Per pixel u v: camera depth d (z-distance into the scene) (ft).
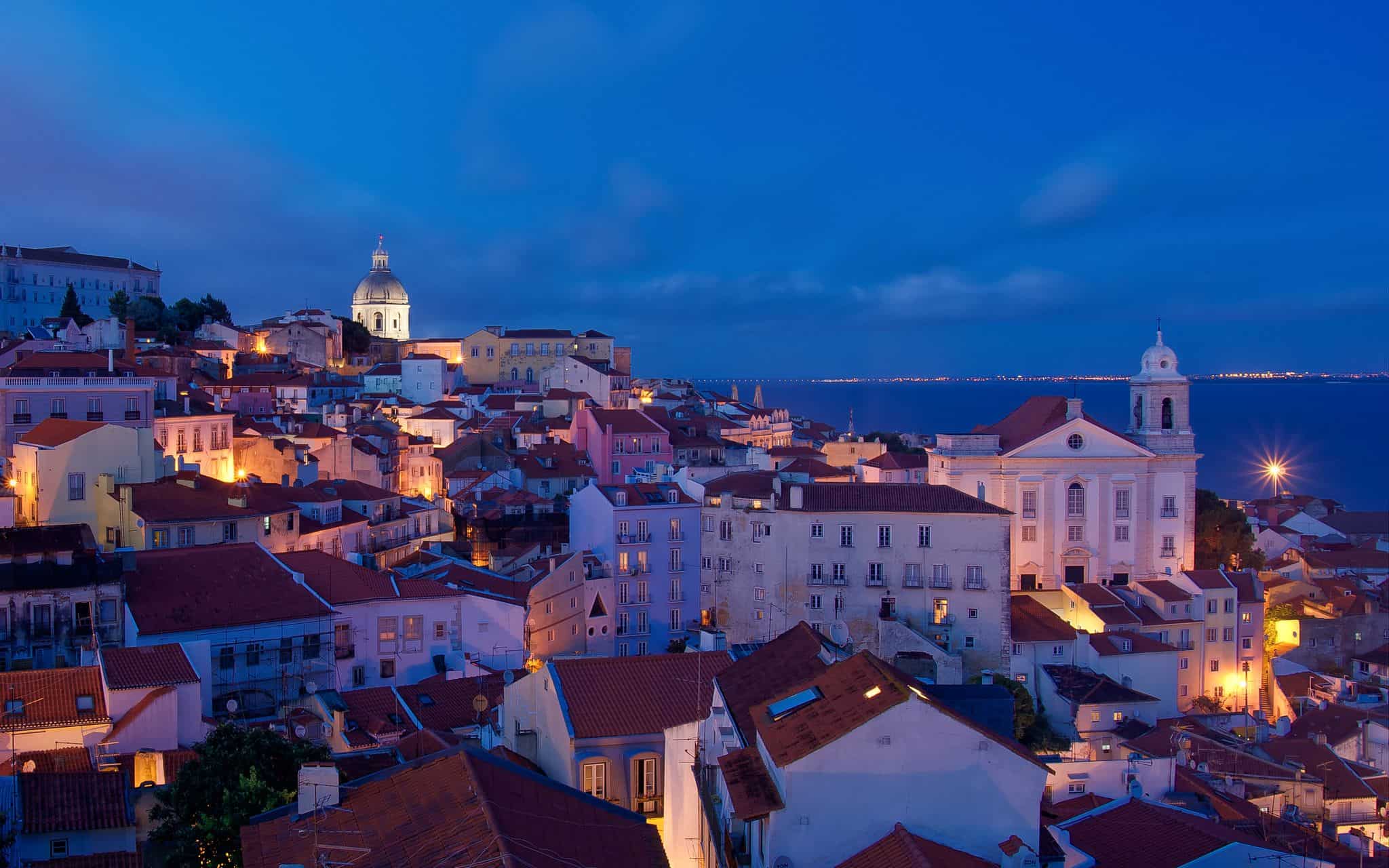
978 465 450.71
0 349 570.87
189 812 160.66
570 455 599.98
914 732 127.65
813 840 127.13
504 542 466.29
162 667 222.69
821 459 633.20
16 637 257.14
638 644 420.77
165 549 306.55
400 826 118.42
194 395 519.19
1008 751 127.75
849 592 394.32
